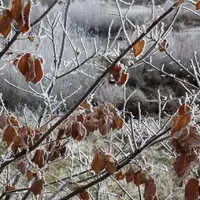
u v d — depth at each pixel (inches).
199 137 65.6
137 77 401.1
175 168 67.2
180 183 72.5
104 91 284.4
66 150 95.0
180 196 194.9
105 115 81.4
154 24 66.2
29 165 82.0
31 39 74.4
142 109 354.9
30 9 61.6
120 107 287.0
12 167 131.2
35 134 83.4
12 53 80.7
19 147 81.7
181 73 398.0
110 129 82.0
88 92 71.2
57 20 117.3
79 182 95.6
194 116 68.9
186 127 66.1
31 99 304.5
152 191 79.4
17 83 314.7
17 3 60.7
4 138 76.3
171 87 390.9
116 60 69.0
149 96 380.2
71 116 79.6
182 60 401.7
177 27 416.5
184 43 409.1
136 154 81.1
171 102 335.9
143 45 70.2
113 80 72.7
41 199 94.1
